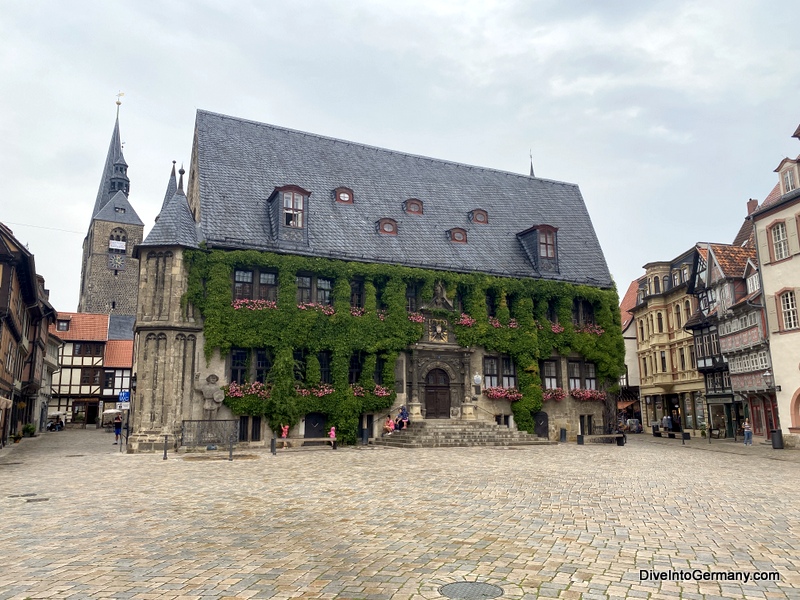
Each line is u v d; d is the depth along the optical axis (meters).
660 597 6.80
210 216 31.00
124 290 95.88
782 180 32.09
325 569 7.89
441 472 18.39
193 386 28.34
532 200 44.03
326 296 32.34
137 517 11.45
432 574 7.64
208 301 28.95
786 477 17.77
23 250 30.14
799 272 30.70
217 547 9.10
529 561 8.22
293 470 19.16
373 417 32.31
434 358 34.16
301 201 32.66
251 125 37.31
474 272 35.84
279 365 29.50
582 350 37.38
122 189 106.50
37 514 11.86
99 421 63.19
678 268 47.75
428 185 40.78
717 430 42.03
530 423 35.19
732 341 36.53
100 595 6.90
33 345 43.72
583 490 14.67
